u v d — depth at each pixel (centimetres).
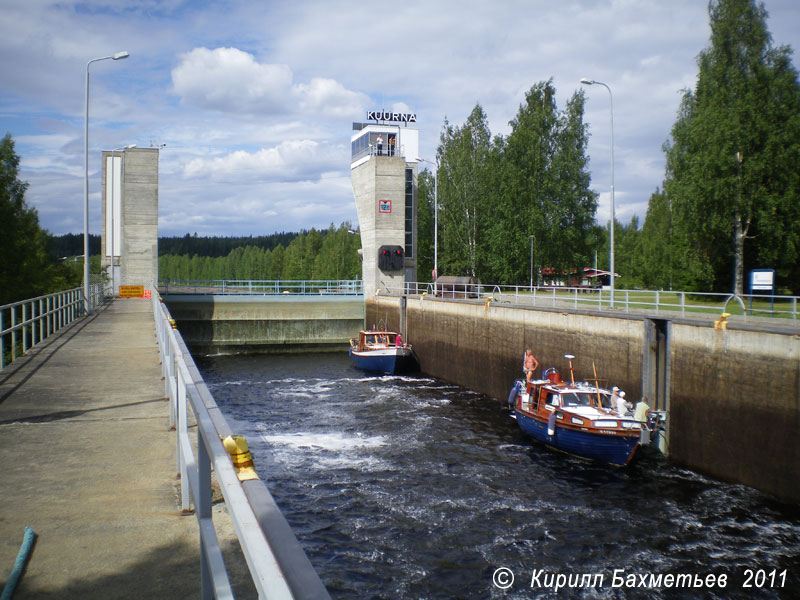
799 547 1667
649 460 2445
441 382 4344
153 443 826
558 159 6241
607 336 2886
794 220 4216
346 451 2505
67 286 6938
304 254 12088
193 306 5606
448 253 6981
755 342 2080
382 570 1527
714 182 4234
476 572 1523
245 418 3091
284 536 232
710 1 4497
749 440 2105
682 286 5156
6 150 5247
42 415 984
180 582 452
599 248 6688
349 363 5153
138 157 5844
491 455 2467
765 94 4303
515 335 3634
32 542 514
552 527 1783
